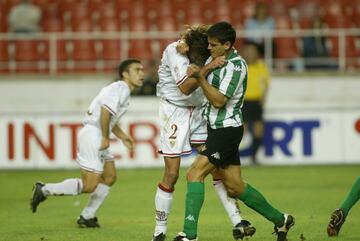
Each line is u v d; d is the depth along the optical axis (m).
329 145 62.31
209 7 75.94
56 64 69.75
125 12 75.19
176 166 28.31
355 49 71.19
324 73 64.94
